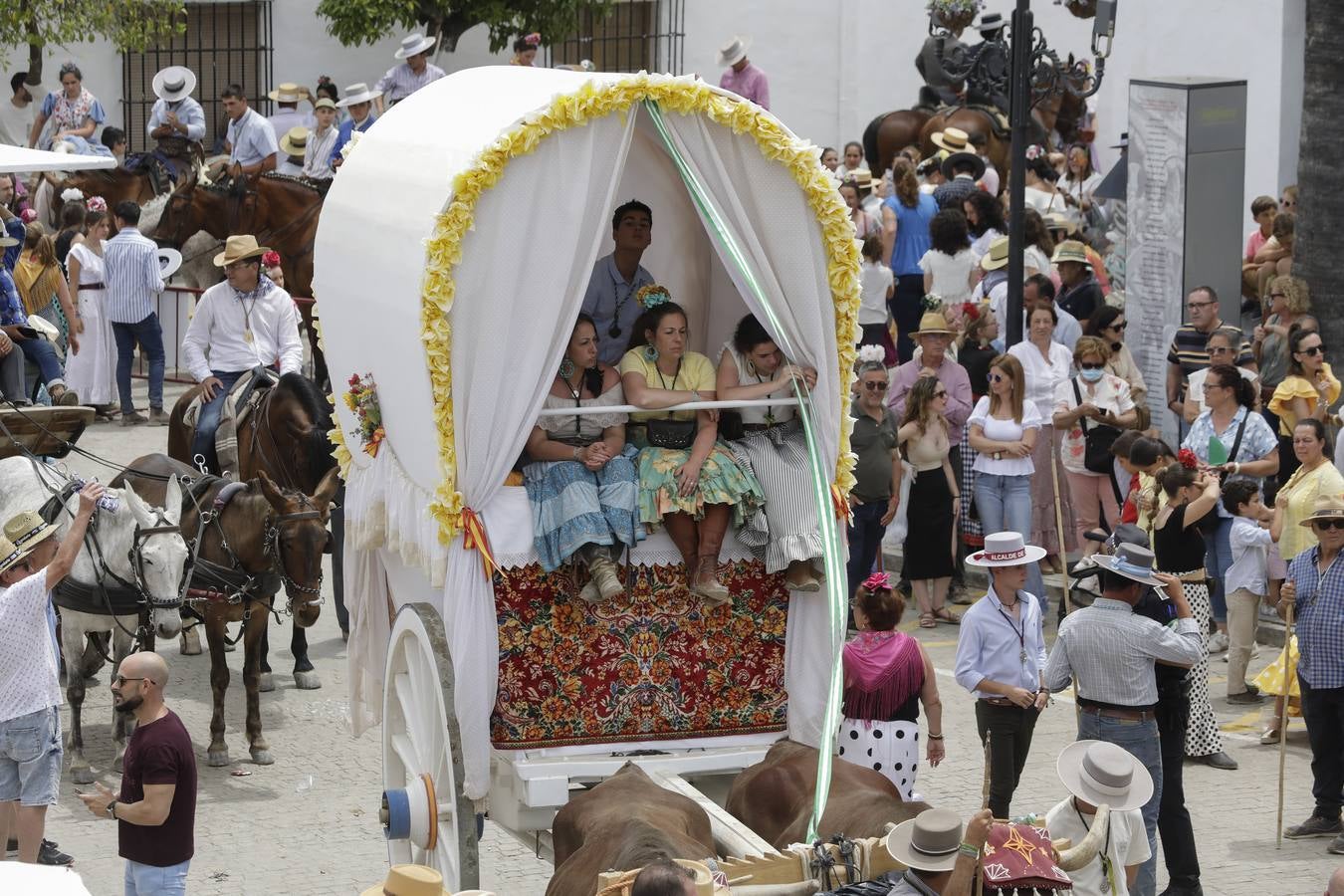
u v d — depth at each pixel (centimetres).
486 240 2083
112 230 6544
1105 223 6181
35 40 6931
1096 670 2438
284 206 6150
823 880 1786
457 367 2088
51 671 2544
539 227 2098
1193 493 3262
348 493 2553
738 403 2209
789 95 8344
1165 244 4562
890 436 3869
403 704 2362
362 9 7575
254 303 4069
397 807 2170
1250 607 3488
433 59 7850
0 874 1160
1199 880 2589
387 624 2588
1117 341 4294
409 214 2197
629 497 2183
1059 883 1670
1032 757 3222
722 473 2208
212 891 2592
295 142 7538
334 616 4197
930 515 4006
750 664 2292
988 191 6062
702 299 2609
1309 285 4419
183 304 6316
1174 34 6569
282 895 2583
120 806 2222
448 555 2106
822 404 2256
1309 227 4416
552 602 2197
